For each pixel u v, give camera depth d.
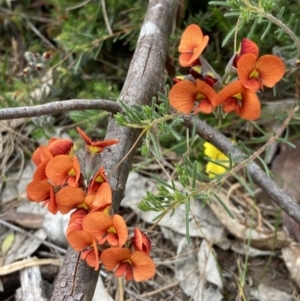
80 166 0.13
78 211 0.13
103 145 0.13
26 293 0.18
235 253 0.19
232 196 0.21
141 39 0.18
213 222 0.20
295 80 0.20
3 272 0.18
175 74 0.21
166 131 0.16
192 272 0.19
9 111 0.14
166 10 0.19
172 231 0.20
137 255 0.12
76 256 0.13
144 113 0.15
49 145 0.13
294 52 0.19
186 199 0.14
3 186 0.21
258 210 0.20
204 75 0.14
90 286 0.13
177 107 0.14
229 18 0.21
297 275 0.18
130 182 0.21
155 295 0.19
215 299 0.18
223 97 0.13
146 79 0.17
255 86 0.13
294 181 0.20
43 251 0.19
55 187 0.13
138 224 0.20
